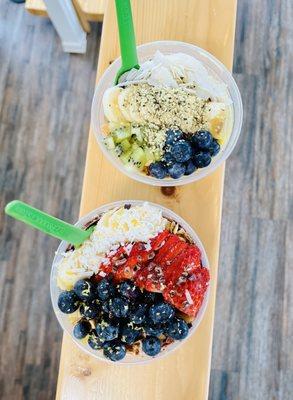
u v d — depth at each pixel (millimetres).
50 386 989
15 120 1080
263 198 1026
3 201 1048
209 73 657
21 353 1000
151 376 638
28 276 1021
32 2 1019
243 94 1060
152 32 691
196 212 656
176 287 574
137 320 570
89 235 602
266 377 972
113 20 698
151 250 586
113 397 637
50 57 1101
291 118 1050
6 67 1103
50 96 1086
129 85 622
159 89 613
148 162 613
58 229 549
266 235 1016
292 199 1024
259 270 1005
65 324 606
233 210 1024
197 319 593
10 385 993
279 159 1036
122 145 621
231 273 1006
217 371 977
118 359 585
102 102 639
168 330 577
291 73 1065
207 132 596
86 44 1095
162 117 605
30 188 1052
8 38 1112
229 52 685
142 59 660
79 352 644
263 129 1047
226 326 988
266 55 1072
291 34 1076
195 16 691
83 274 590
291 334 983
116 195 665
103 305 575
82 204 665
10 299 1016
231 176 1035
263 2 1087
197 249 596
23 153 1066
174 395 634
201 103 611
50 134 1071
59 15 963
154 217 592
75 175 1054
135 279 576
